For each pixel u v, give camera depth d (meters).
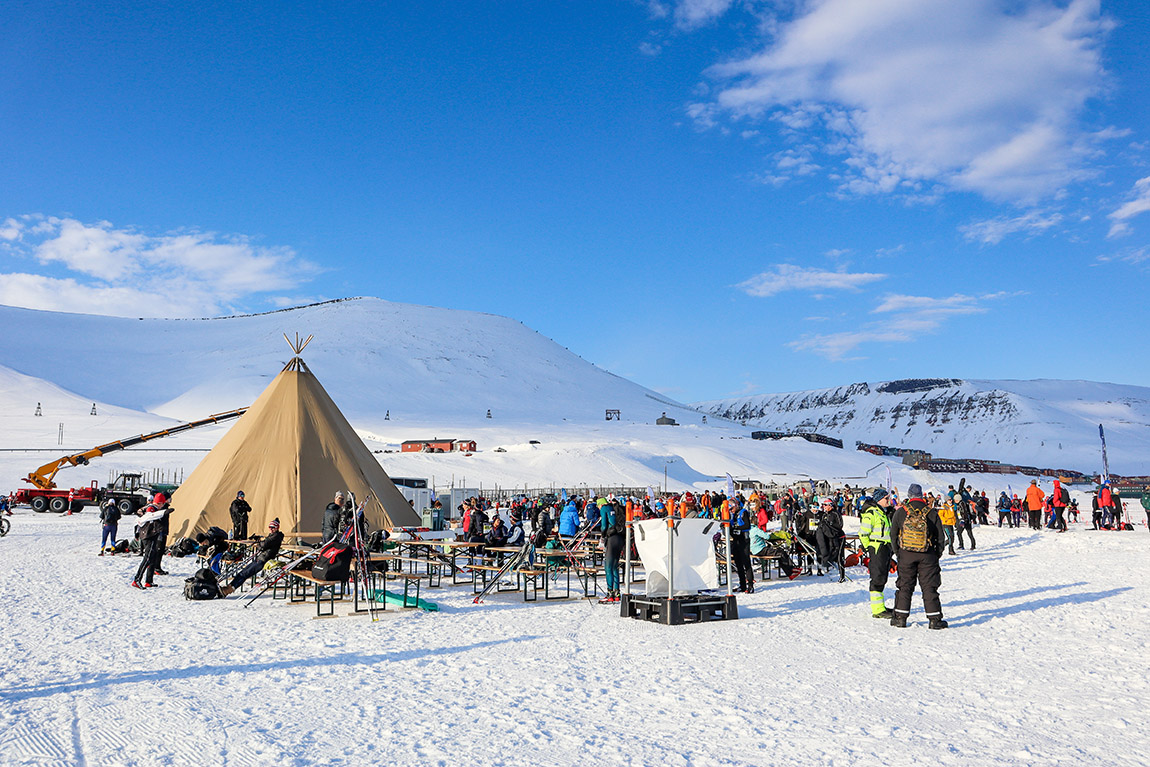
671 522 10.21
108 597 12.35
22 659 7.69
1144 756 4.78
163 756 4.80
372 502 18.11
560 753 4.86
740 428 168.75
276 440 17.95
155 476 53.00
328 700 6.15
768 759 4.75
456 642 8.66
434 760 4.74
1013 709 5.84
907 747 4.97
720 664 7.48
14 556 18.86
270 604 11.91
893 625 9.61
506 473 70.12
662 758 4.77
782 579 15.52
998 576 14.63
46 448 67.00
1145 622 9.41
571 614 10.88
